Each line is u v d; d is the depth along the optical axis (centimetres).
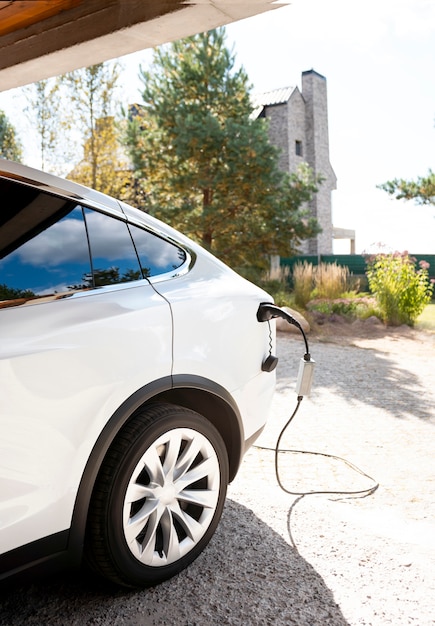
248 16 263
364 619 212
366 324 1211
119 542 208
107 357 201
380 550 268
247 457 422
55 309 196
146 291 228
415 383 695
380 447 452
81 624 204
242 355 260
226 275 273
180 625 205
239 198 1484
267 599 223
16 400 178
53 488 188
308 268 1449
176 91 1484
